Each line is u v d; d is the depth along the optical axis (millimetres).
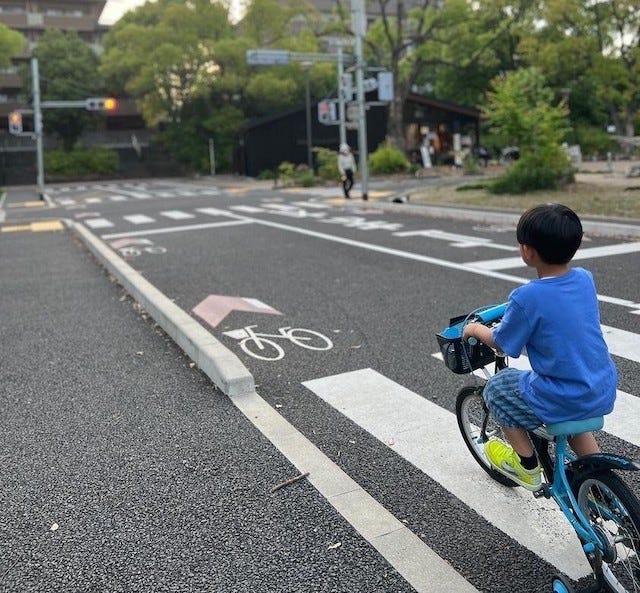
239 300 8562
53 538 3465
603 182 21609
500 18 50906
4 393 5613
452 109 46062
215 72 55938
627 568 2725
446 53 50000
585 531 2807
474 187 22578
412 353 6180
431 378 5543
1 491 3965
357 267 10445
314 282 9484
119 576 3135
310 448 4355
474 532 3395
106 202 28781
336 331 7004
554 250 2730
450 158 46219
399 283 9133
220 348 5941
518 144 20766
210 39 55531
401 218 16828
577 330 2713
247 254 12211
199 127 57969
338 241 13273
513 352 2836
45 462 4324
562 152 20219
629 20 45531
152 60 54156
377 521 3492
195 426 4785
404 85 44625
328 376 5711
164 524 3555
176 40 55125
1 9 68500
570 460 2955
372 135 49031
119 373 6012
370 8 71688
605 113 58000
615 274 9008
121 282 10039
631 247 11000
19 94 68250
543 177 19625
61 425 4902
